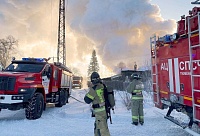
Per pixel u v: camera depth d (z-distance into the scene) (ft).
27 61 31.81
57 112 32.99
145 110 32.45
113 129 21.59
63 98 42.39
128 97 36.52
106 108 15.84
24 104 26.89
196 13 14.16
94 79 15.84
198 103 14.10
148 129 21.53
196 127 17.76
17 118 27.89
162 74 20.43
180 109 18.30
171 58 18.49
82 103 46.09
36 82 27.96
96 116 15.51
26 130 21.30
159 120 25.50
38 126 23.04
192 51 14.74
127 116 27.81
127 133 20.17
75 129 21.85
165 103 19.76
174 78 17.94
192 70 14.70
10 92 25.23
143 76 57.57
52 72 34.78
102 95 15.71
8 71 29.89
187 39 15.94
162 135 19.40
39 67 30.94
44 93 30.01
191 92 15.33
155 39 21.90
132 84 23.89
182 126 16.75
